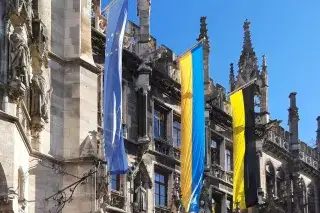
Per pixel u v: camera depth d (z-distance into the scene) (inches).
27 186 1164.5
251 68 2277.3
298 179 2536.9
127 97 1686.8
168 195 1814.7
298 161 2571.4
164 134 1865.2
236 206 1902.1
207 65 2053.4
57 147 1283.2
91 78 1363.2
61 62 1326.3
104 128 1300.4
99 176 1293.1
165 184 1818.4
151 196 1704.0
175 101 1924.2
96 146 1306.6
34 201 1196.5
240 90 2001.7
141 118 1708.9
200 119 1648.6
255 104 2253.9
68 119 1309.1
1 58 1027.3
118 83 1320.1
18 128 1032.8
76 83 1325.0
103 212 1302.9
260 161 2287.2
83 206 1258.0
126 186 1604.3
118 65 1327.5
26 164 1139.3
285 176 2519.7
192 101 1649.9
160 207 1761.8
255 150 1979.6
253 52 2297.0
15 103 1030.4
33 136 1213.7
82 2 1381.6
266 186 2377.0
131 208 1615.4
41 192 1216.2
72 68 1332.4
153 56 1797.5
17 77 1029.2
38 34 1205.1
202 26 2080.5
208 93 2033.7
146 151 1688.0
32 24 1202.0
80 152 1285.7
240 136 1959.9
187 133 1628.9
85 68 1349.7
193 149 1619.1
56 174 1259.2
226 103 2220.7
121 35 1346.0
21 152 1077.8
